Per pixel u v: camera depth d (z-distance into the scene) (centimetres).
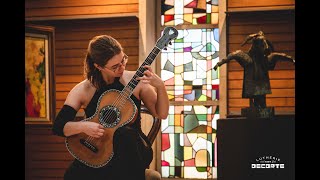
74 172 353
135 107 351
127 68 651
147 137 387
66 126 349
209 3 662
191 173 648
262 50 503
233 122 497
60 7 668
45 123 635
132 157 335
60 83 667
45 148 661
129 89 353
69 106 361
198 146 649
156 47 361
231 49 632
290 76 613
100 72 362
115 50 353
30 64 629
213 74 652
